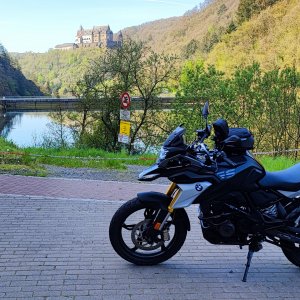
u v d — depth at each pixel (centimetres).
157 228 463
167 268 477
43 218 636
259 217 443
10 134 5772
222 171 438
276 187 444
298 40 6719
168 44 16938
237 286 439
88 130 2666
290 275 468
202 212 448
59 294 411
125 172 1138
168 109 2575
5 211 664
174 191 464
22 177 945
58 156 1470
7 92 13400
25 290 417
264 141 2511
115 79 2602
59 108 2833
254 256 517
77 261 487
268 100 2469
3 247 520
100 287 428
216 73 2588
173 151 433
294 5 8988
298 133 2462
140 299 406
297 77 2445
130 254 477
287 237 447
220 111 2450
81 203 728
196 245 548
